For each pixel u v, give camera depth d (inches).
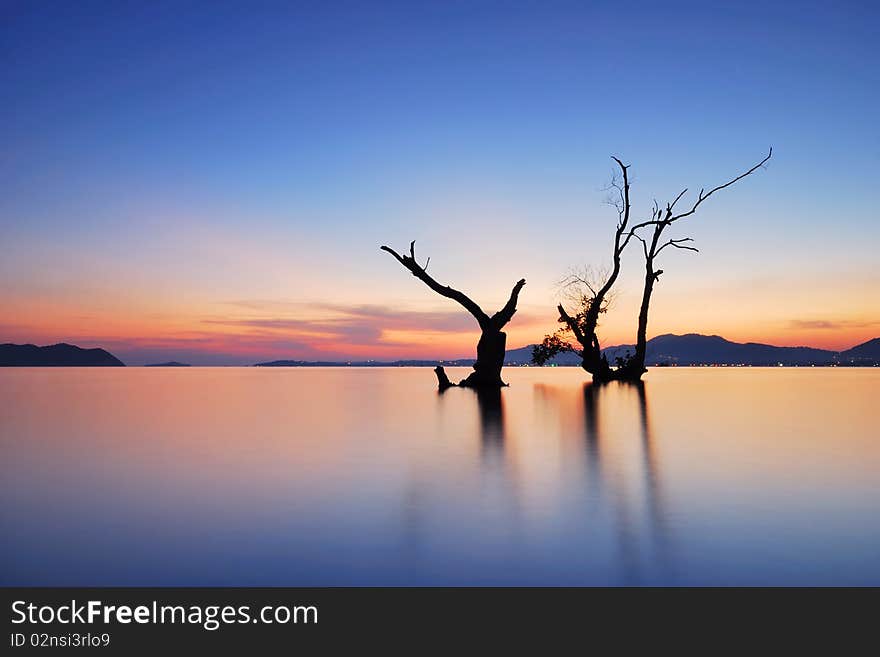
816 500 290.4
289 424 637.9
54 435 546.6
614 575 198.5
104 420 682.8
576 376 2701.8
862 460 401.4
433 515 267.7
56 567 207.5
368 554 217.8
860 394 1163.3
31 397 1125.1
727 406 853.2
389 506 284.0
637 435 533.0
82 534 241.6
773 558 211.0
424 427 604.1
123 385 1713.8
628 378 1632.6
